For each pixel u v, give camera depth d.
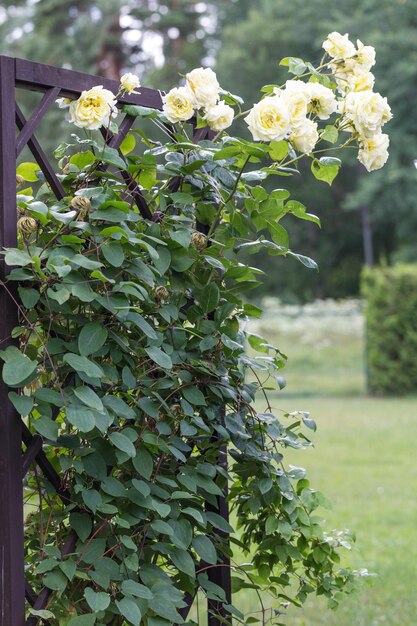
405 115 24.86
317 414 12.12
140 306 2.45
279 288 31.55
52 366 2.16
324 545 2.82
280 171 2.60
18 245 2.26
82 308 2.33
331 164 2.62
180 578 2.51
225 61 29.31
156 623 2.23
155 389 2.42
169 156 2.60
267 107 2.45
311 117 2.77
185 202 2.52
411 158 25.09
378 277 14.80
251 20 29.64
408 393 14.67
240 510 2.88
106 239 2.23
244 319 2.83
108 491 2.24
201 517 2.38
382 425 10.95
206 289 2.56
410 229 26.89
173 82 28.75
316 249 31.73
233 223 2.63
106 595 2.11
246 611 4.32
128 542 2.21
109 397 2.24
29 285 2.16
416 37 24.61
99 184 2.45
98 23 25.77
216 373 2.54
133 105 2.51
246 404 2.69
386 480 7.55
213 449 2.68
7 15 27.44
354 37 26.19
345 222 31.45
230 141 2.62
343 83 2.77
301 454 8.90
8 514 2.08
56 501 2.44
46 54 25.75
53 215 2.14
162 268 2.40
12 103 2.14
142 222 2.49
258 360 2.82
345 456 8.75
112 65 26.41
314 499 2.76
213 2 31.70
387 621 4.14
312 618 4.24
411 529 5.87
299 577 2.90
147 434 2.34
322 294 32.03
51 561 2.13
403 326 14.63
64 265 2.10
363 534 5.74
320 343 19.28
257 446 2.72
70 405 2.09
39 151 2.23
